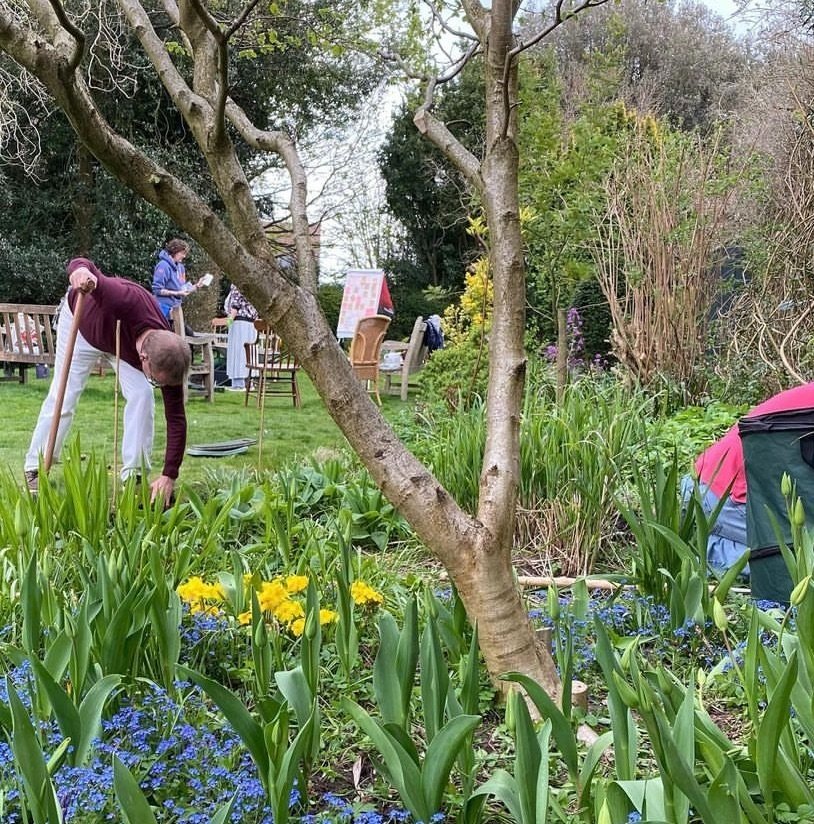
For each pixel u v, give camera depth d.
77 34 1.71
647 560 3.02
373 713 2.41
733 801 1.44
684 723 1.52
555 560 4.09
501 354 2.51
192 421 9.24
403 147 22.14
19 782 1.72
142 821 1.44
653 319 8.02
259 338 10.50
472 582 2.32
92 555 2.69
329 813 1.82
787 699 1.51
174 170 16.72
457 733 1.61
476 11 2.75
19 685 2.11
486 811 1.93
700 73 17.30
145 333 4.59
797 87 7.67
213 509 3.87
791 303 7.07
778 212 7.70
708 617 2.77
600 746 1.71
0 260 16.19
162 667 2.28
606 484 4.05
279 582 2.80
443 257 23.16
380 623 2.00
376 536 4.35
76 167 16.59
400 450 2.30
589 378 7.31
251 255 2.17
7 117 12.95
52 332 10.80
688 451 5.62
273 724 1.69
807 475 2.89
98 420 8.74
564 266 6.29
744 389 7.53
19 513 2.99
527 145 5.99
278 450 7.49
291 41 4.07
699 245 7.91
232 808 1.72
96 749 1.87
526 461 4.38
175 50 3.20
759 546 2.98
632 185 7.96
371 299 12.77
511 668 2.33
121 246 16.77
